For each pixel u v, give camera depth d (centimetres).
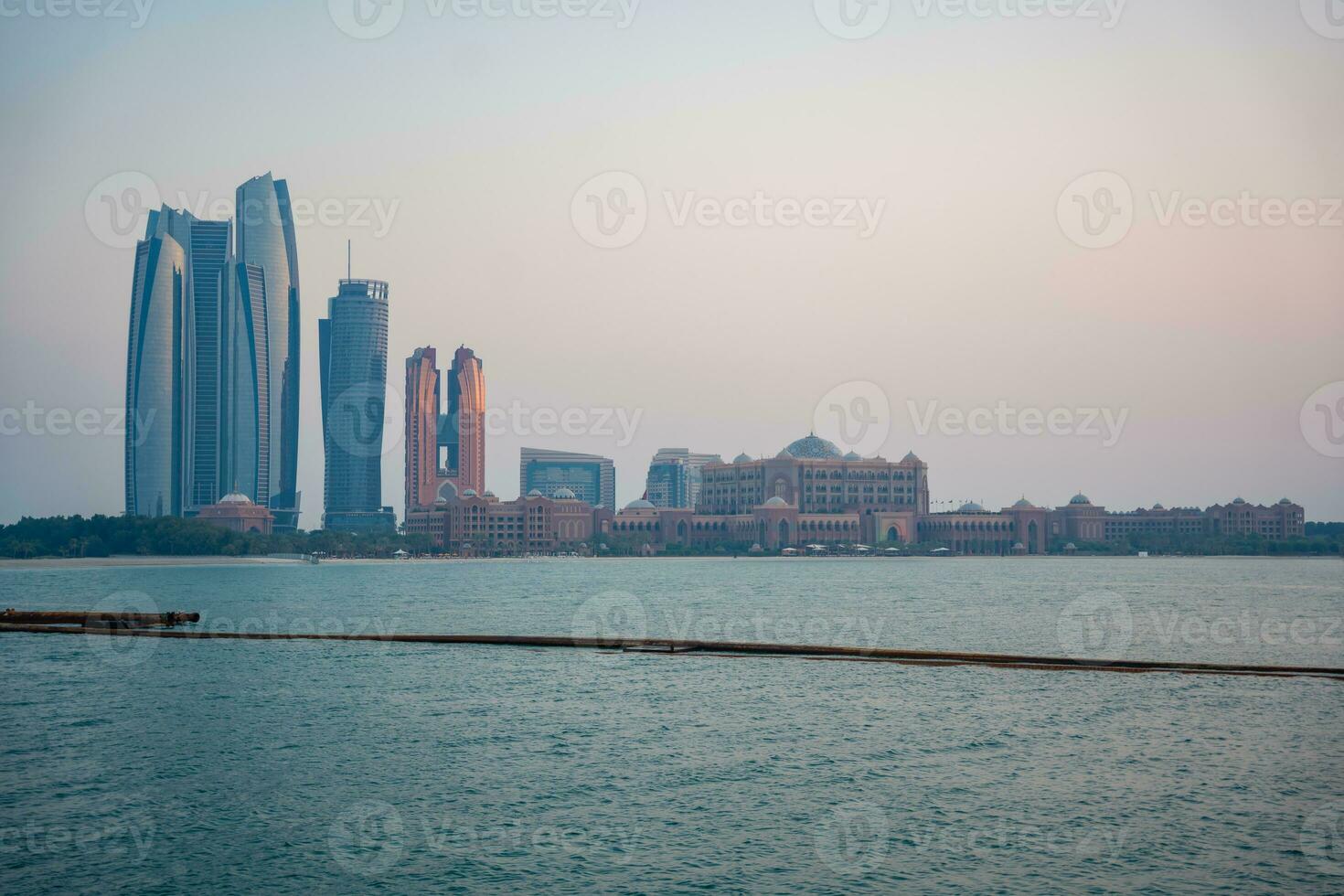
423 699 9462
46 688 10081
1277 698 9444
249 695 9725
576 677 10588
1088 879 5238
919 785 6694
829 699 9375
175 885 5197
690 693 9706
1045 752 7488
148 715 8825
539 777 6894
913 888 5144
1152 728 8225
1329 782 6762
